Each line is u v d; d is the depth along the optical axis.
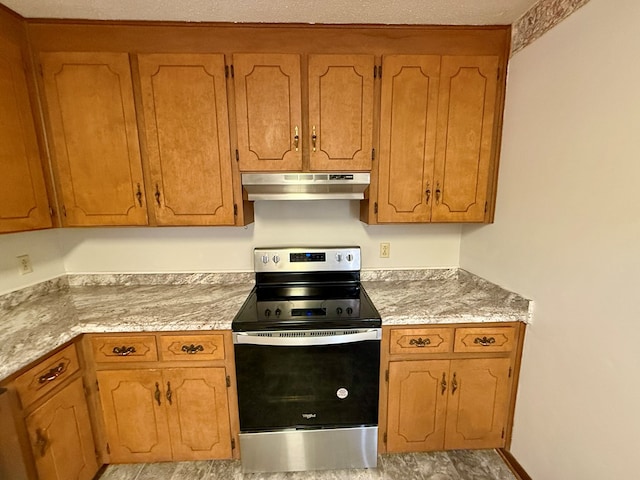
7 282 1.62
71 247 1.97
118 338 1.46
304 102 1.61
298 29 1.54
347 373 1.53
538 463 1.46
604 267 1.12
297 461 1.61
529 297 1.51
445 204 1.74
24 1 1.32
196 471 1.63
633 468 1.04
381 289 1.94
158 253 2.03
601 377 1.14
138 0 1.33
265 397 1.53
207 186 1.65
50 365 1.26
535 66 1.42
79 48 1.50
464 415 1.62
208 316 1.52
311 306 1.66
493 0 1.38
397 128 1.65
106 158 1.59
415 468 1.64
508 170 1.63
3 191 1.37
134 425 1.54
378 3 1.38
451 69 1.61
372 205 1.72
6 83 1.37
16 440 1.14
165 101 1.56
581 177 1.21
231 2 1.36
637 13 0.99
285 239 2.07
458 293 1.84
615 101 1.07
